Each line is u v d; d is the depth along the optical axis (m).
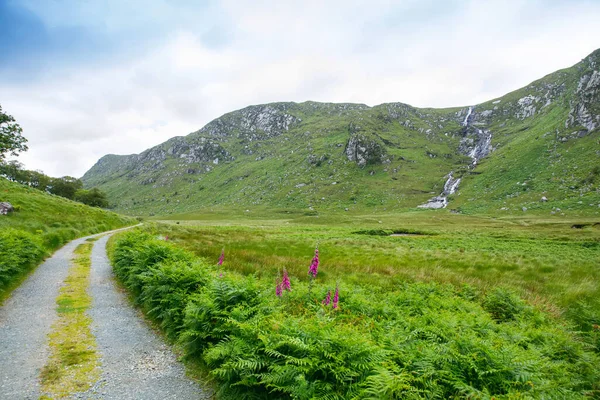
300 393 4.23
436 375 4.90
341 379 4.38
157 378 6.06
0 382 5.76
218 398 5.25
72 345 7.49
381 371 4.16
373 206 181.75
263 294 7.83
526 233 60.00
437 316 8.53
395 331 6.93
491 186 164.12
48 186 117.81
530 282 16.89
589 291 14.78
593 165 140.00
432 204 168.25
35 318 9.26
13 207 32.03
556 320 10.93
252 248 27.44
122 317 9.62
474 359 5.28
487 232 64.44
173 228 44.22
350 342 5.01
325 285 11.20
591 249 38.91
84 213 45.53
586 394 6.24
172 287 8.84
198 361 6.63
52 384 5.77
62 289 12.57
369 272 18.14
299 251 27.83
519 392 4.50
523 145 196.62
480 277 18.09
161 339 7.99
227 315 6.64
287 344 5.24
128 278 12.77
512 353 5.52
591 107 175.75
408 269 19.09
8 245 14.21
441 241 47.84
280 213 181.38
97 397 5.39
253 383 4.85
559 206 117.81
